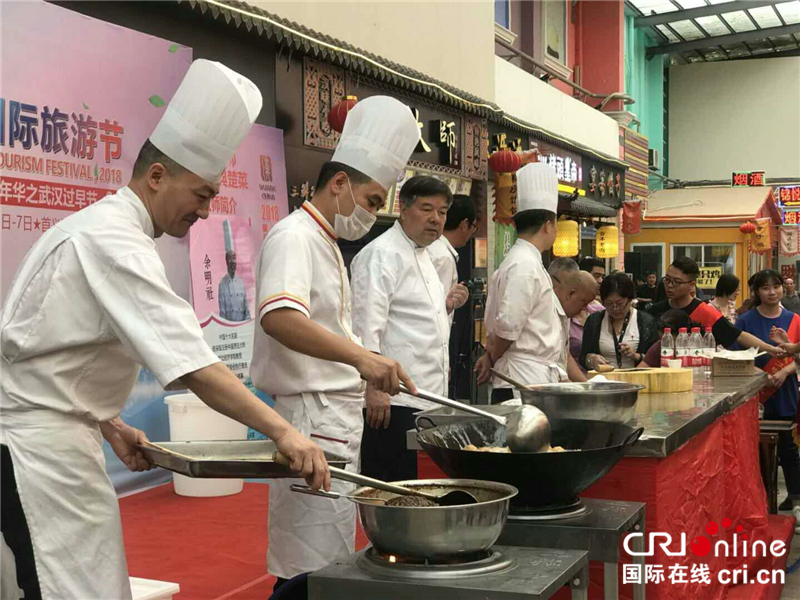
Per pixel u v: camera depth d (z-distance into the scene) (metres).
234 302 4.72
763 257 23.28
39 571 1.73
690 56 24.48
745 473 4.02
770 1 17.61
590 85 15.25
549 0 13.28
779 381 5.37
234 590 2.74
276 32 5.08
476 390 8.20
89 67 3.82
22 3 3.49
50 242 1.78
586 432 2.43
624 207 15.33
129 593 1.88
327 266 2.44
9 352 1.76
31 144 3.54
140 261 1.74
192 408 3.73
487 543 1.70
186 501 3.77
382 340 3.43
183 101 1.82
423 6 7.20
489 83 8.59
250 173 4.89
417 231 3.44
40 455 1.75
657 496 2.47
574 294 4.74
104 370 1.82
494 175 8.75
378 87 6.50
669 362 4.47
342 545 2.46
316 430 2.43
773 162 23.92
